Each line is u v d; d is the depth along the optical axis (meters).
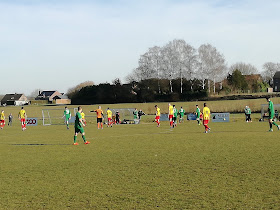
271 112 29.08
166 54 109.31
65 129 41.50
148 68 111.75
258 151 17.47
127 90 109.25
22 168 14.81
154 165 14.46
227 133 28.61
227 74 112.12
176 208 8.60
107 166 14.64
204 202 9.02
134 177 12.25
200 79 107.38
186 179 11.66
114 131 35.25
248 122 44.44
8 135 33.62
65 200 9.62
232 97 90.94
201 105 65.50
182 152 18.00
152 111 68.06
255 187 10.34
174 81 108.38
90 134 32.28
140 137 27.67
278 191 9.84
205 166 13.82
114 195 9.98
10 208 9.05
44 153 19.50
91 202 9.36
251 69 171.88
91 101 114.88
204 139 24.34
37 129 42.59
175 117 40.75
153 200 9.34
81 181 11.91
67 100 149.88
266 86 119.62
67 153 19.20
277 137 24.20
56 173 13.48
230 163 14.28
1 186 11.52
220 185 10.71
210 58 106.44
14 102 180.00
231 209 8.40
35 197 10.04
